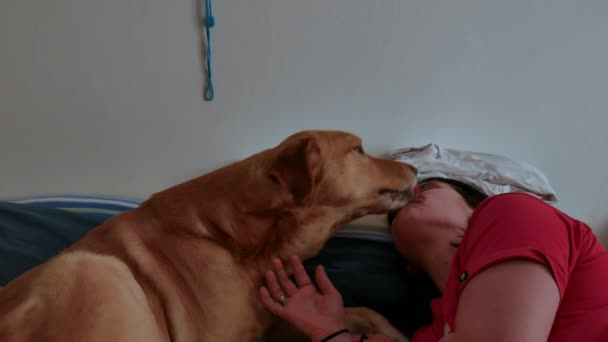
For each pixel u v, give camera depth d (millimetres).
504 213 767
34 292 898
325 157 1110
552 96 1711
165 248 1034
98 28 1523
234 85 1608
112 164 1653
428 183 1301
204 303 990
